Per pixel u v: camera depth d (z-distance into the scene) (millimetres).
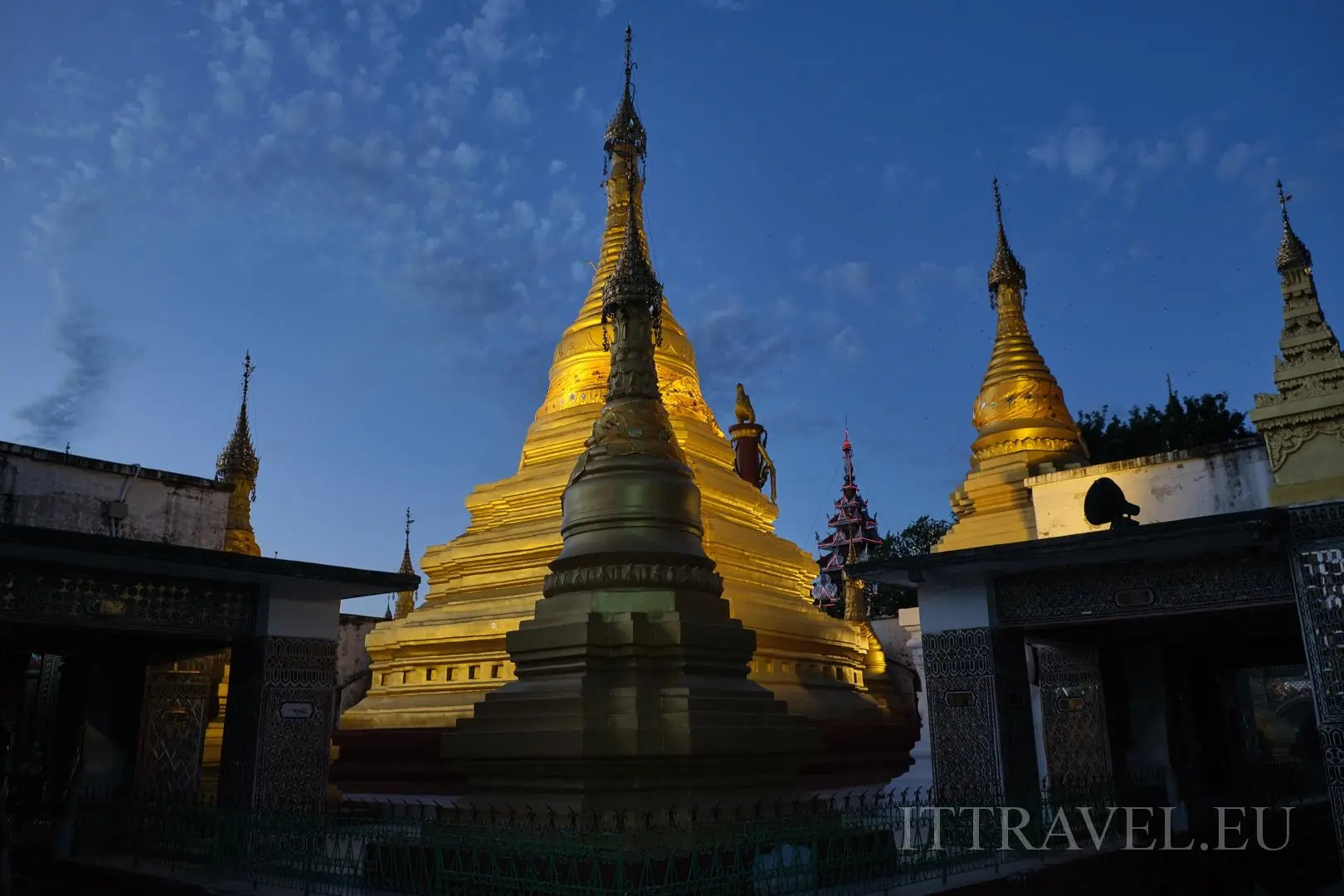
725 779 10391
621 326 12742
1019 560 12219
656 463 11758
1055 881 10969
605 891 7633
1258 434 14438
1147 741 15250
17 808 16438
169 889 10797
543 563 18203
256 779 12258
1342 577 10266
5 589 10820
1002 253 22062
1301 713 33094
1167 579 11852
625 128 22516
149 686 14242
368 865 10062
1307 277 12664
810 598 21359
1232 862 15156
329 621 13398
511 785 10328
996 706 12617
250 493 25281
